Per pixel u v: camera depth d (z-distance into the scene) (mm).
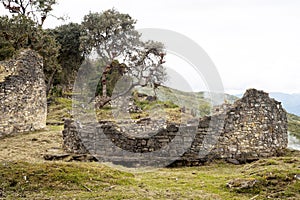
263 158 12750
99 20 29250
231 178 10305
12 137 17969
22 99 19500
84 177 9922
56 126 22906
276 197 8500
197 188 9508
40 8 35031
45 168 10250
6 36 28719
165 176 11070
